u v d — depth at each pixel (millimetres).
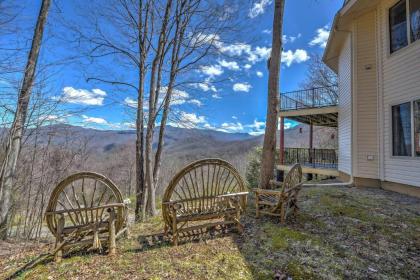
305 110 10938
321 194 6145
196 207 3725
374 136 7207
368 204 5172
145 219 5320
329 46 9750
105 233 3434
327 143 23234
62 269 2760
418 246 3281
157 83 6637
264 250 3178
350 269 2719
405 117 6203
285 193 4086
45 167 4711
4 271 2816
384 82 6887
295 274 2609
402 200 5512
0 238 3982
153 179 6586
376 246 3283
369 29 7422
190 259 2957
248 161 18578
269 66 5793
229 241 3494
